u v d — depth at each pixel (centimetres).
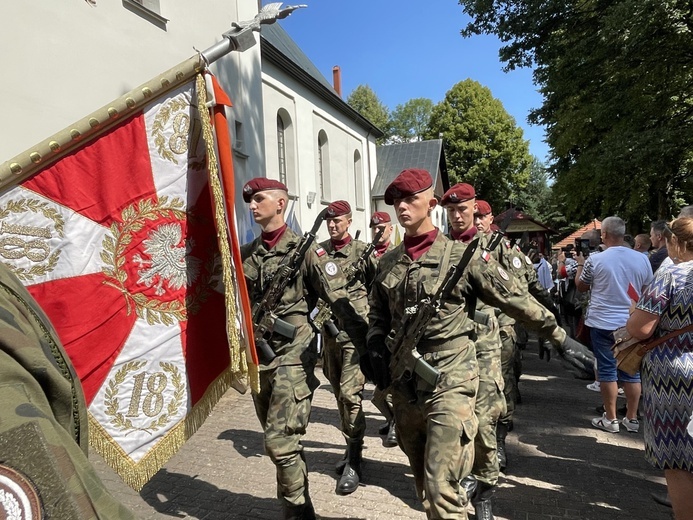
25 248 151
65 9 504
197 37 743
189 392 183
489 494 292
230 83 859
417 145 2638
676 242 233
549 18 1397
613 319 436
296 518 265
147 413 173
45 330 77
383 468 376
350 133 1831
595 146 1313
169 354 179
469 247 216
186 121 181
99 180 164
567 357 212
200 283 189
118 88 575
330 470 372
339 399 358
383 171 2522
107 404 165
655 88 1194
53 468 54
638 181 1205
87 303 162
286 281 278
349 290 425
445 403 214
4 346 64
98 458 377
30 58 464
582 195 1448
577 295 806
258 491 339
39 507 51
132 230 171
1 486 50
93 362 162
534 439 437
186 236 184
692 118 1223
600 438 438
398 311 240
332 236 484
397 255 251
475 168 3444
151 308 176
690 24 1073
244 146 899
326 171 1597
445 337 225
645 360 236
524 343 755
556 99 1528
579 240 904
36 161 150
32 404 59
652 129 1178
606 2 1270
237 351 178
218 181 175
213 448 417
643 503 320
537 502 321
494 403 297
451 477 205
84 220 161
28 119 460
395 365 232
